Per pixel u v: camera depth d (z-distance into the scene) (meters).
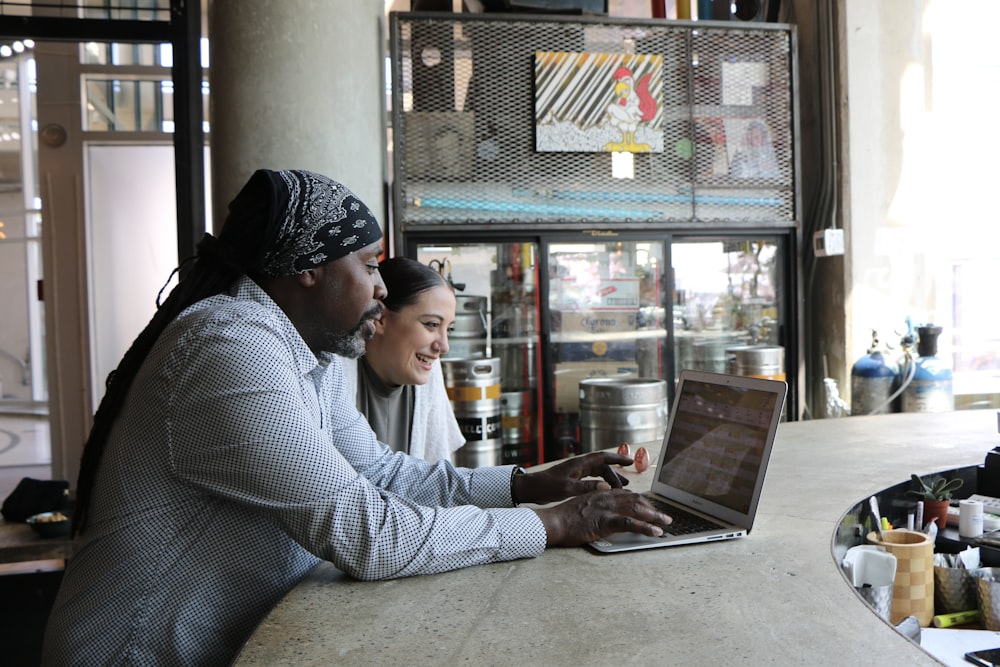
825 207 4.88
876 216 4.87
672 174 4.68
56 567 4.12
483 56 4.45
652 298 4.82
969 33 4.96
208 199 6.23
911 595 1.59
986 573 1.63
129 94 6.24
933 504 1.99
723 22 4.68
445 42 4.41
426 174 4.42
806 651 1.03
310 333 1.34
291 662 1.02
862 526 1.85
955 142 4.99
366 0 3.56
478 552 1.35
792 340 4.86
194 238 3.83
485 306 4.66
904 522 2.06
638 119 4.57
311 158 3.36
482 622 1.13
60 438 6.04
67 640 1.18
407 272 2.14
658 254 4.80
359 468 1.63
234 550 1.21
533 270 4.66
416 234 4.45
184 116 3.82
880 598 1.47
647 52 4.64
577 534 1.43
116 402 1.24
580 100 4.52
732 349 4.77
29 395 10.52
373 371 2.20
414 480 1.67
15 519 3.26
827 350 5.02
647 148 4.59
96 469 1.24
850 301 4.84
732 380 1.68
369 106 3.58
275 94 3.32
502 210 4.49
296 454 1.17
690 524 1.58
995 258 5.11
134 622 1.17
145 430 1.19
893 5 4.85
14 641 3.14
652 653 1.03
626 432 4.23
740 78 4.74
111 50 6.20
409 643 1.07
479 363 4.24
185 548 1.19
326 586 1.29
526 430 4.65
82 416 6.05
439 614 1.17
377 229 1.36
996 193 5.09
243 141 3.33
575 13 4.58
